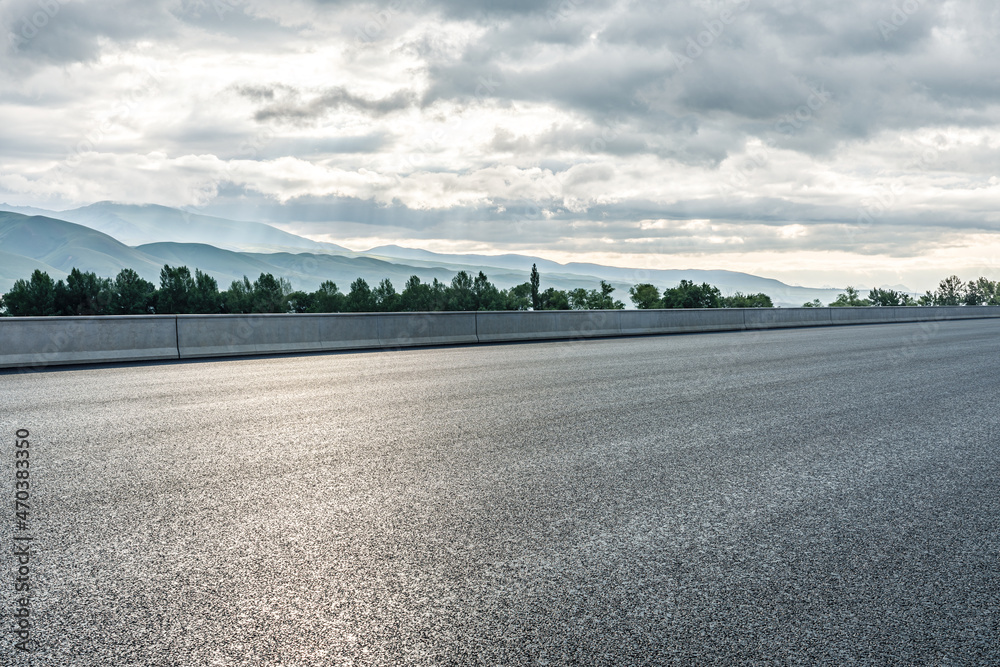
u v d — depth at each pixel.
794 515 4.76
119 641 2.99
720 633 3.11
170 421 7.95
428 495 5.15
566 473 5.78
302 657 2.87
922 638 3.10
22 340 13.41
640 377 12.03
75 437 7.07
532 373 12.59
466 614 3.27
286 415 8.34
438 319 19.62
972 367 13.86
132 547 4.08
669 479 5.63
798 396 9.99
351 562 3.88
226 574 3.70
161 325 15.13
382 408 8.85
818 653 2.96
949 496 5.23
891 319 36.66
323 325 17.55
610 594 3.50
